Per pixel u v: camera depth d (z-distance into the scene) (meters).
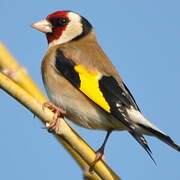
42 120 6.09
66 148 6.55
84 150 6.09
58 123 6.01
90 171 6.41
